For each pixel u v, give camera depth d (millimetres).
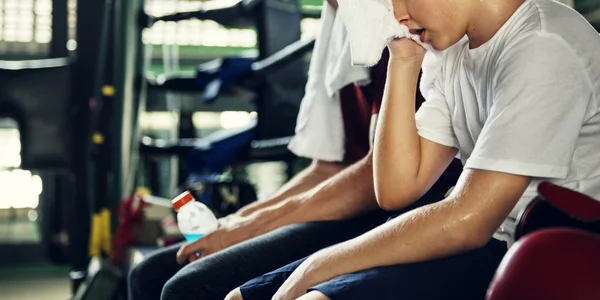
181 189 3148
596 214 1030
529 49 1266
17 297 4355
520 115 1235
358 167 1792
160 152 3393
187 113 3645
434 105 1486
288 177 3861
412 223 1281
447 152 1468
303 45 3064
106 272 2998
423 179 1433
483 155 1248
